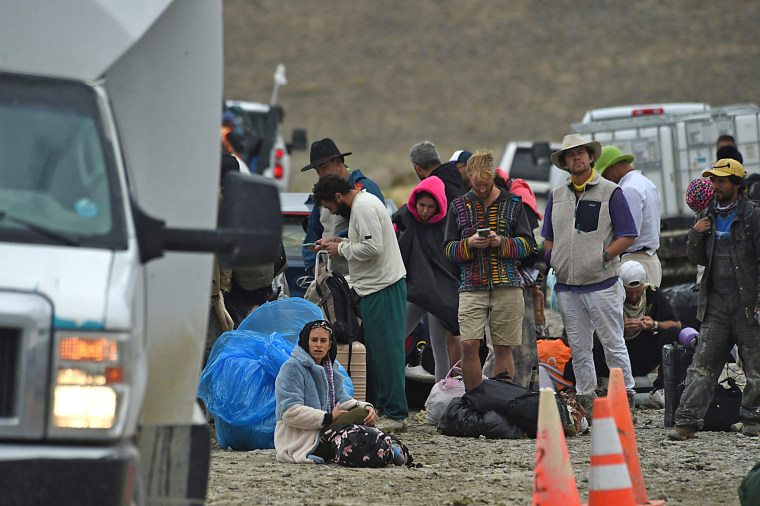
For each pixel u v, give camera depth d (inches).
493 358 1507.1
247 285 1378.0
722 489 962.7
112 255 620.1
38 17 711.7
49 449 566.3
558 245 1376.7
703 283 1259.8
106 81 724.7
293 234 1672.0
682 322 1763.0
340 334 1349.7
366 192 1393.9
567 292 1371.8
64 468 563.8
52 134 669.9
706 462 1098.7
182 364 712.4
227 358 1214.9
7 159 657.0
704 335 1252.5
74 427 573.6
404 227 1453.0
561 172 2849.4
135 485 595.8
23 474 559.2
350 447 1079.0
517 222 1341.0
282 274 1547.7
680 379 1327.5
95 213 641.0
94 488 566.9
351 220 1374.3
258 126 3316.9
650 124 2496.3
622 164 1600.6
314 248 1395.2
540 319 1441.9
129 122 727.1
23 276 586.6
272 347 1211.9
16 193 641.6
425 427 1362.0
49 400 572.7
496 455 1151.6
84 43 712.4
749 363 1246.9
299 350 1131.9
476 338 1334.9
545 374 1425.9
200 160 733.9
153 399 707.4
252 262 659.4
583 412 1307.8
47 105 682.2
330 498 919.0
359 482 992.9
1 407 569.9
